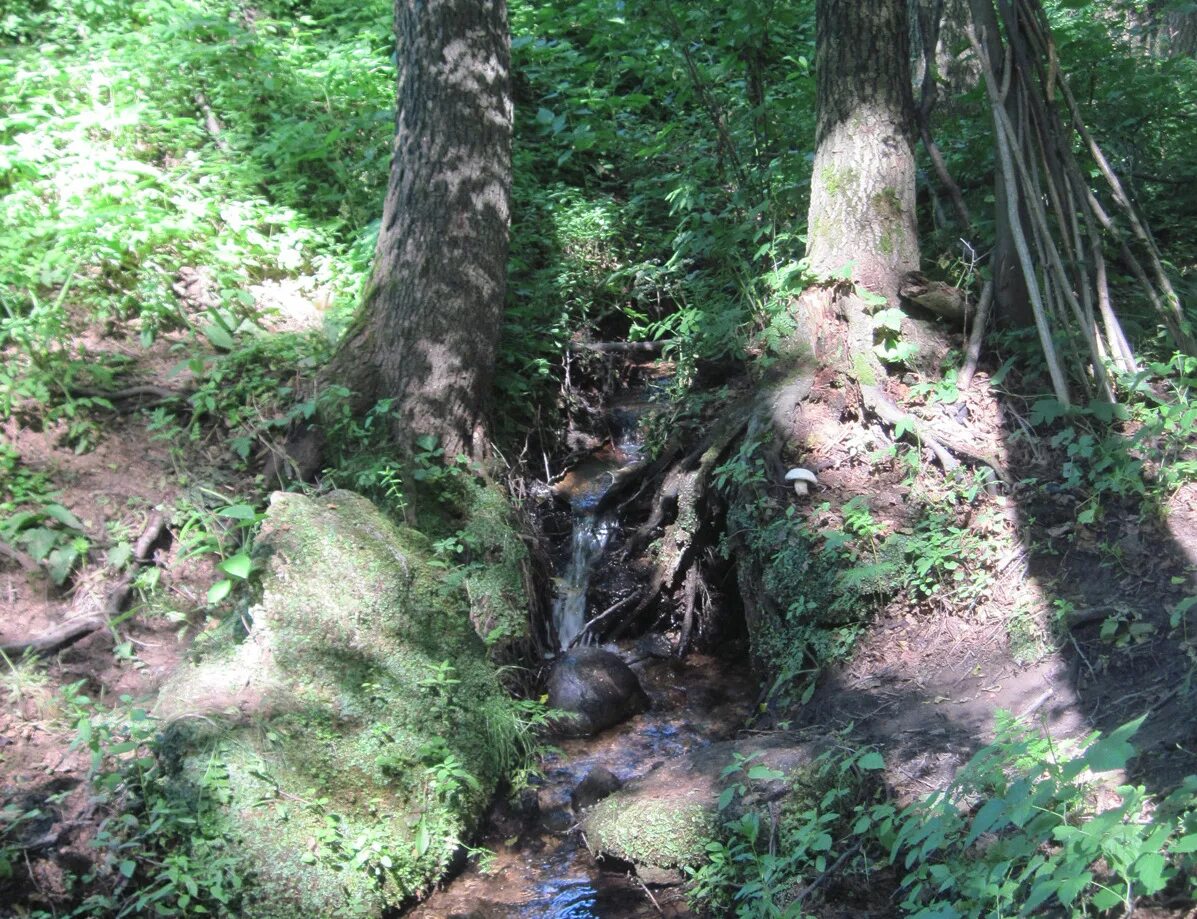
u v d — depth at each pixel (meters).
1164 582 4.37
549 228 7.57
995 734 3.87
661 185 8.22
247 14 8.70
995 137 5.56
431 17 5.63
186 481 5.24
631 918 3.98
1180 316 5.48
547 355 7.12
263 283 6.46
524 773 4.82
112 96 7.05
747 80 7.47
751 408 5.76
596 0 8.44
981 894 2.95
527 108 8.70
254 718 4.16
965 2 7.38
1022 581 4.64
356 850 4.01
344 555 4.71
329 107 7.55
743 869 3.92
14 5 7.77
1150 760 3.54
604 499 6.43
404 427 5.61
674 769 4.57
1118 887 2.96
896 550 4.87
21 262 5.82
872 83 5.70
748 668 5.77
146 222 6.13
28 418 5.28
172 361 5.82
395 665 4.57
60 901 3.71
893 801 3.86
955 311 5.76
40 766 4.02
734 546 5.51
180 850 3.83
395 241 5.75
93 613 4.67
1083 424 5.11
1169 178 6.98
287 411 5.62
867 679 4.66
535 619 5.80
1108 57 6.88
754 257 6.32
